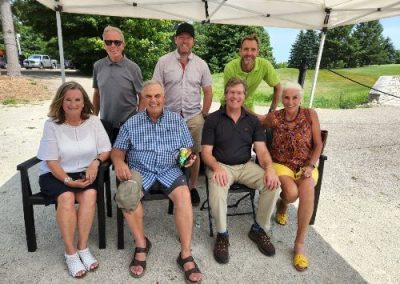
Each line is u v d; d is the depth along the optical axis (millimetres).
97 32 17484
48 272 2342
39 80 13891
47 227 2910
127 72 3309
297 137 2824
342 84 14234
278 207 3139
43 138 2457
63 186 2385
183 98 3398
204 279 2348
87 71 19219
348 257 2676
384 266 2580
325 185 4156
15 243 2656
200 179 4141
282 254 2686
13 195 3486
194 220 3168
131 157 2697
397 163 5133
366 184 4246
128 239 2803
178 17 4676
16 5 16438
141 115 2658
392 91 11109
